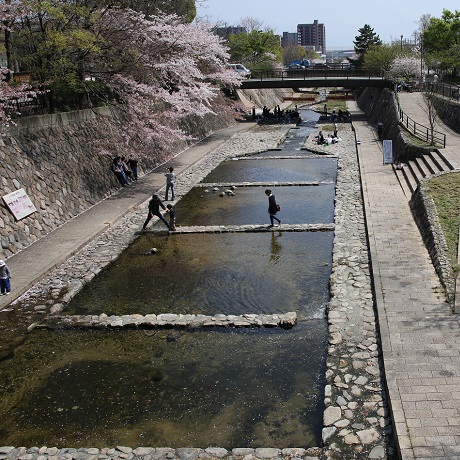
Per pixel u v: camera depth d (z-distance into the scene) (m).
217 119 49.47
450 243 13.84
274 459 7.49
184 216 20.98
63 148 21.73
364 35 98.56
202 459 7.60
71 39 20.86
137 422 8.78
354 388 8.95
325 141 37.84
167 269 15.44
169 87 30.05
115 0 24.20
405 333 9.99
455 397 7.95
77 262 16.02
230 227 18.75
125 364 10.57
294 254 16.03
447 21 52.25
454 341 9.59
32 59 21.56
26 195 17.94
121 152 26.61
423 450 6.88
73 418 9.00
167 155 33.28
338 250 15.54
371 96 60.56
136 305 13.16
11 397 9.71
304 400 9.06
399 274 12.88
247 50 80.44
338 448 7.57
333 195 23.23
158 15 27.81
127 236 18.48
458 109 31.42
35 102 21.89
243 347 10.89
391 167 26.80
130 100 24.97
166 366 10.41
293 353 10.55
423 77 48.50
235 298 13.23
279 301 12.90
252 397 9.25
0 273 13.28
